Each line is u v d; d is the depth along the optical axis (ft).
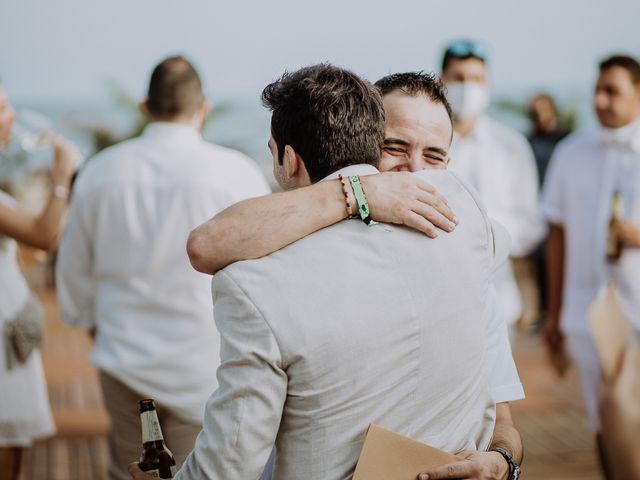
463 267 5.25
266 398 4.80
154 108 10.48
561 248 14.37
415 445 4.92
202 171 10.30
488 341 5.71
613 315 10.49
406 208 5.16
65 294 10.78
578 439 16.66
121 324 10.32
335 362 4.85
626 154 13.47
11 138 11.47
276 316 4.83
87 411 18.83
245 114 56.54
